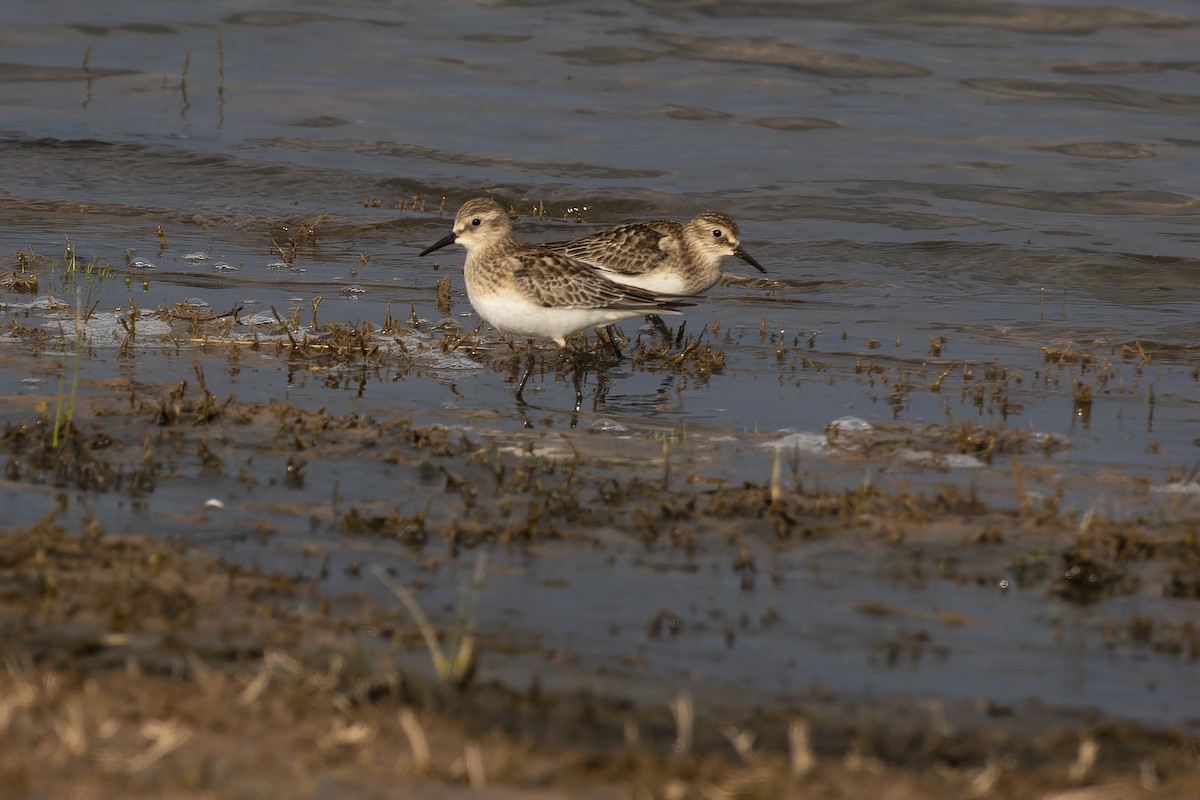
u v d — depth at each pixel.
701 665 8.47
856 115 30.55
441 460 12.51
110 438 12.41
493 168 27.50
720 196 25.83
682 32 35.38
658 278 19.25
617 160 28.00
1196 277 21.69
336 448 12.67
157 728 6.94
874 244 23.22
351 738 6.99
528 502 11.39
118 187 25.83
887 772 7.10
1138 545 10.48
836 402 15.30
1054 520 10.98
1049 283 21.56
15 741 6.79
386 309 18.94
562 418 14.49
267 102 31.31
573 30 35.75
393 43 35.28
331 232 23.59
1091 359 17.09
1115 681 8.42
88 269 19.56
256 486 11.58
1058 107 30.78
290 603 9.05
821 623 9.20
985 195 26.06
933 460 12.98
